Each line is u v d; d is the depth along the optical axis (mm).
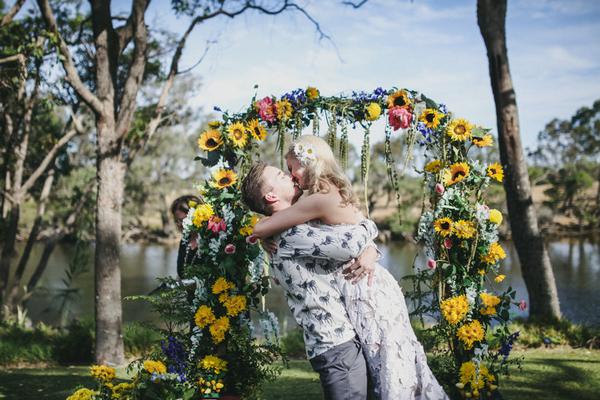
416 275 3344
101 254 7801
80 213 13281
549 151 46562
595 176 48281
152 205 37688
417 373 2623
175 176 34406
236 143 3312
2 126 12484
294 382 5238
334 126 3369
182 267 3600
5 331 8828
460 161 3396
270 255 2688
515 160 8727
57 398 4914
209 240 3223
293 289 2604
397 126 3326
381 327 2559
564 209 38000
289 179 2811
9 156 12477
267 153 24312
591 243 29797
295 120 3430
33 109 12969
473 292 3240
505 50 8727
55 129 14852
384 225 32750
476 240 3184
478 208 3236
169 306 3256
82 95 7707
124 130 7996
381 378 2520
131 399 2906
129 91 8016
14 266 23172
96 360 7684
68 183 18438
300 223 2590
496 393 3186
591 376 5078
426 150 3463
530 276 8680
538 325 7895
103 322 7703
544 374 5168
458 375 3168
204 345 3178
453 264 3229
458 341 3240
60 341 8203
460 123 3342
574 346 7383
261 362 3246
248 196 2812
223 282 3107
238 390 3174
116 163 8039
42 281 19453
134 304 15062
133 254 30109
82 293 17453
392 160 3402
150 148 27625
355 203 2674
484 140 3393
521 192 8734
